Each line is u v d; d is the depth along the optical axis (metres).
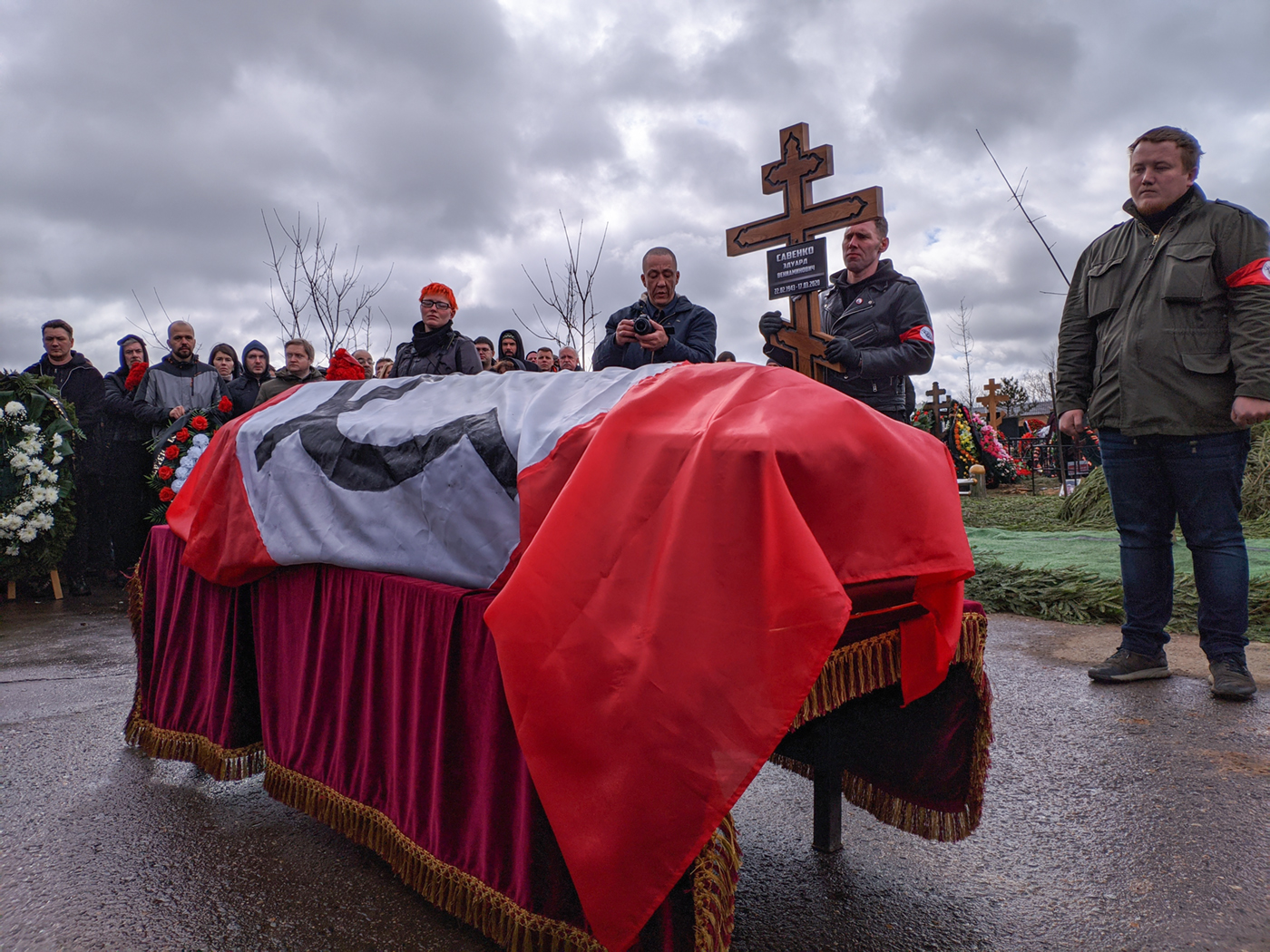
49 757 2.62
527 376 1.98
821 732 1.83
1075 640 3.70
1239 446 2.79
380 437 1.95
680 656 1.16
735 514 1.19
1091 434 11.73
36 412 6.07
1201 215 2.79
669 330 3.50
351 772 1.90
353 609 1.91
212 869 1.88
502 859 1.45
